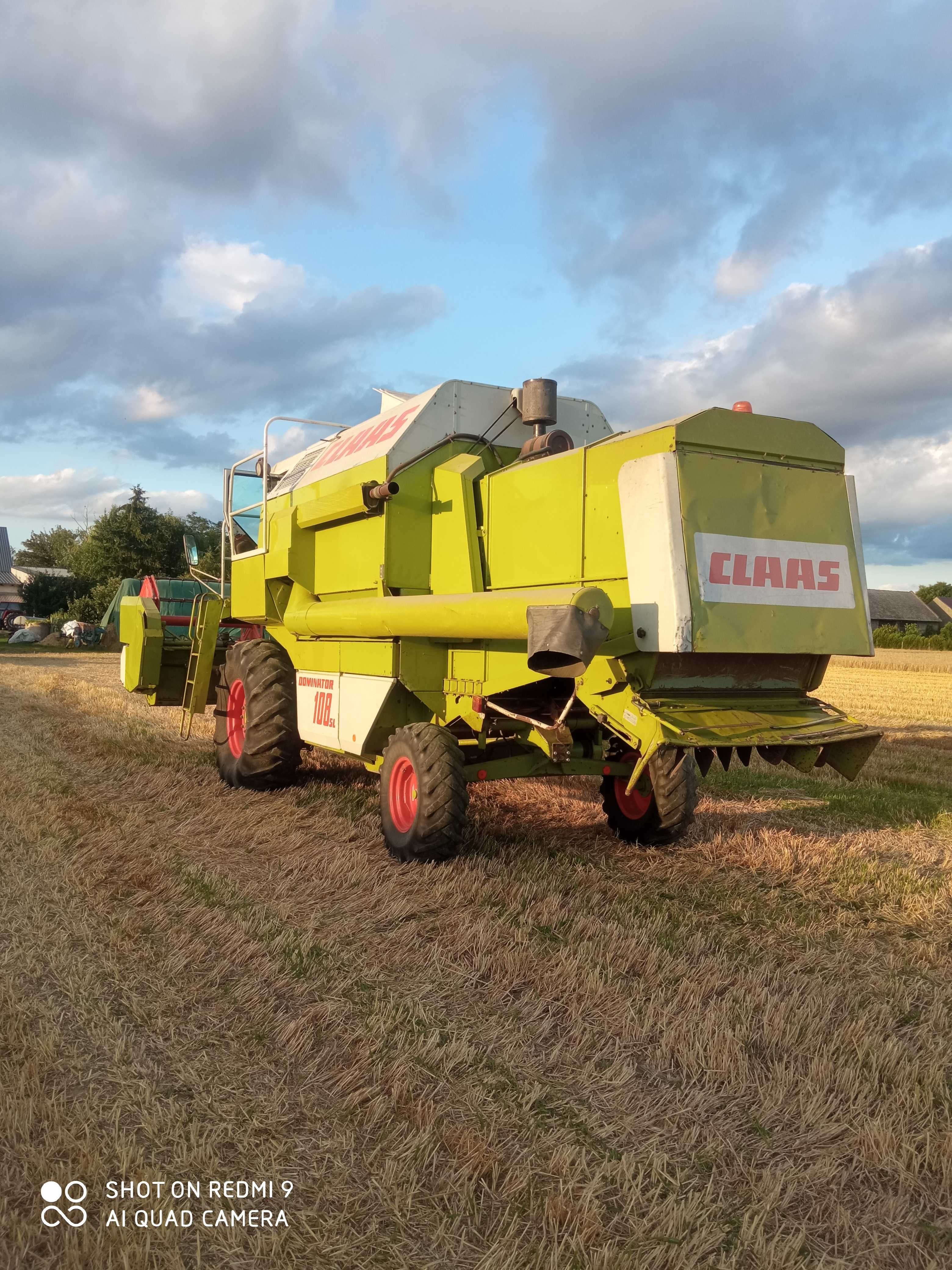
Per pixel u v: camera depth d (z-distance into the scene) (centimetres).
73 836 556
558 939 413
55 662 2292
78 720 1115
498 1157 244
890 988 373
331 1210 222
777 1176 243
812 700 507
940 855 604
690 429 448
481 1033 319
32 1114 253
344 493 626
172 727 1076
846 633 485
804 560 475
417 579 607
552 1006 342
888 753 1118
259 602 761
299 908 442
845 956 408
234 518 884
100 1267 201
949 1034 332
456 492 586
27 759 827
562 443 581
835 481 494
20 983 343
